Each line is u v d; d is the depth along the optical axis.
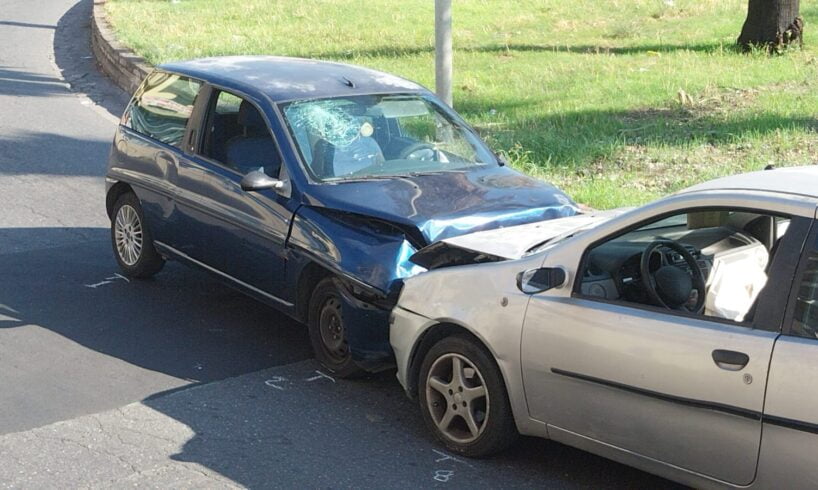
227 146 7.49
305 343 7.35
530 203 6.86
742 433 4.46
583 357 4.99
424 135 7.55
